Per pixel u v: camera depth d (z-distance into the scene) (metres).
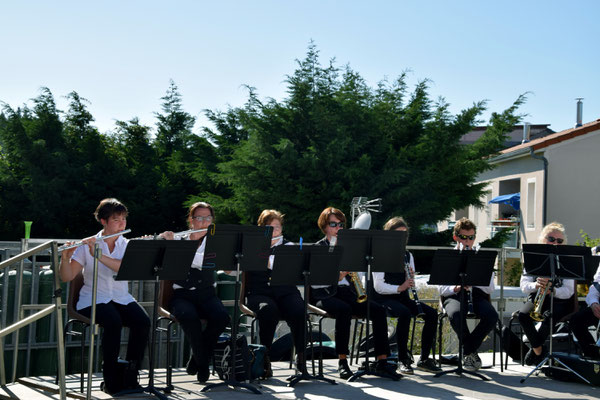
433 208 17.09
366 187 16.47
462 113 17.86
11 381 5.48
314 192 17.14
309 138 17.58
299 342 5.38
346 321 5.55
